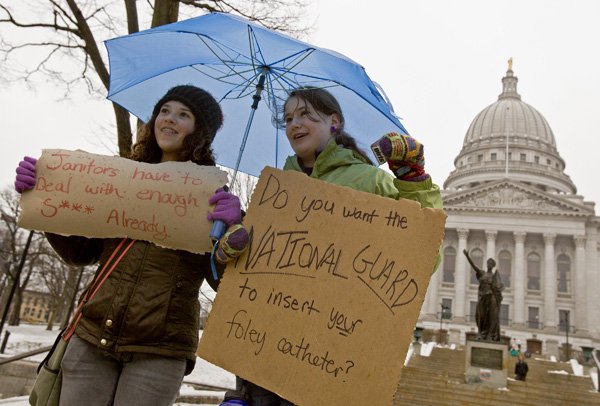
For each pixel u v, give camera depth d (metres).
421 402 16.72
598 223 62.84
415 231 2.66
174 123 3.16
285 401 2.72
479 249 65.25
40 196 2.94
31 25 9.51
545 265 62.25
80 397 2.73
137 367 2.77
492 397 17.53
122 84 3.68
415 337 33.62
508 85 104.62
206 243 2.87
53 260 39.16
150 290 2.84
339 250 2.72
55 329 46.03
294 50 2.96
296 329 2.62
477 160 93.19
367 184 2.97
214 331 2.67
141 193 2.94
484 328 21.67
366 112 3.47
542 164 88.50
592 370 29.94
